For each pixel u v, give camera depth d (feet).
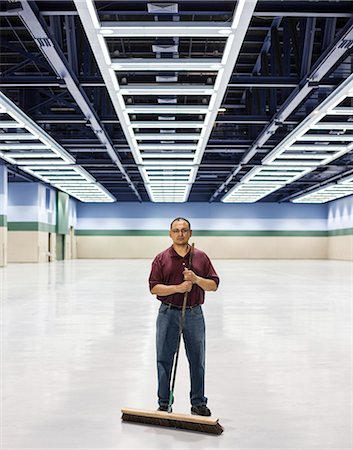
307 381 29.58
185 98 101.50
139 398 26.43
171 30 55.72
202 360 22.80
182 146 121.19
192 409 22.93
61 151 126.41
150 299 73.10
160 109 88.07
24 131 125.29
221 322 51.57
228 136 142.20
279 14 57.31
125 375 31.12
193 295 22.50
